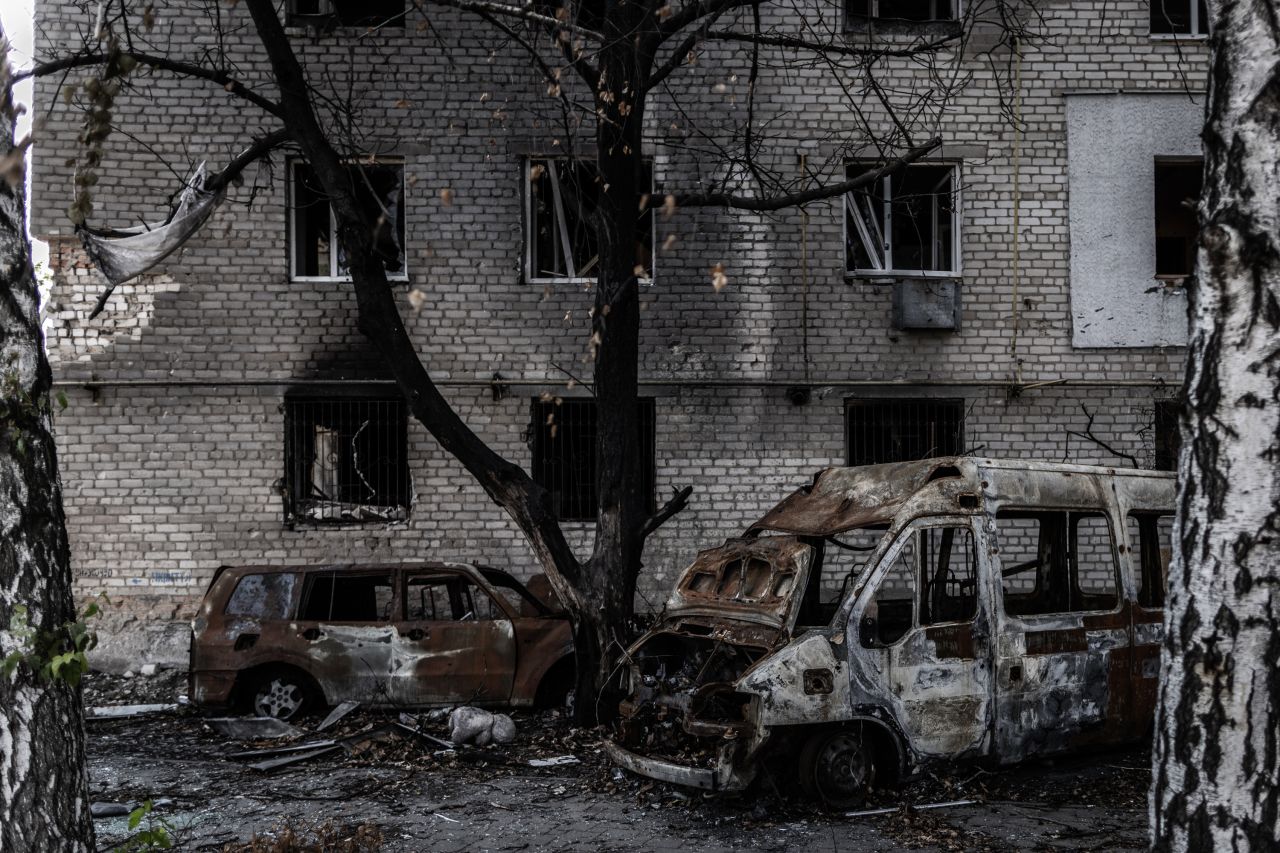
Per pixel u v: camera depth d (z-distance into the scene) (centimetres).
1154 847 329
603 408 898
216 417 1232
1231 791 308
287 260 1250
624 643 866
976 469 741
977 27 1280
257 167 1241
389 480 1259
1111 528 798
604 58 888
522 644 962
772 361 1269
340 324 1246
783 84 1273
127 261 1044
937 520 720
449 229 1258
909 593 889
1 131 397
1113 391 1283
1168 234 1355
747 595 729
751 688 641
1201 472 322
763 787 675
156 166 1230
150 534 1223
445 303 1255
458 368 1255
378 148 1251
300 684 948
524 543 1247
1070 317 1284
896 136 1030
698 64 1264
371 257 883
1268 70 318
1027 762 775
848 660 671
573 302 1265
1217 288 322
